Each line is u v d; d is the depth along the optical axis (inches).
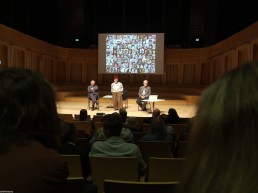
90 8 789.9
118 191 81.4
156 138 174.6
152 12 802.8
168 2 789.9
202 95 27.9
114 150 131.5
